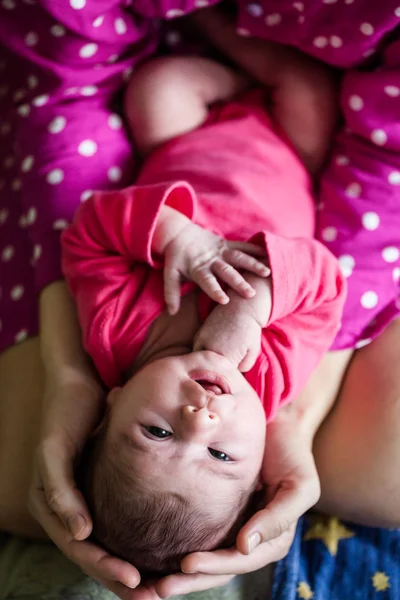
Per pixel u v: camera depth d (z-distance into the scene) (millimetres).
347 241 998
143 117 1051
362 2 900
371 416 944
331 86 1052
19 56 1105
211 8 1089
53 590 875
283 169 1023
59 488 772
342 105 1019
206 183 977
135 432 750
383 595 888
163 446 738
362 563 923
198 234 865
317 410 945
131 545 740
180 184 868
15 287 1074
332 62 1002
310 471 839
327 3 920
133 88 1060
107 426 802
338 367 980
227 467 746
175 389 762
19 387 1011
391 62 957
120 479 745
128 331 869
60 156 1051
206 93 1081
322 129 1055
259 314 824
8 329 1058
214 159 1004
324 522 970
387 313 999
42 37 1012
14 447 965
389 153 995
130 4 1007
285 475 836
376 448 923
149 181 1019
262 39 1070
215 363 793
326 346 908
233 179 968
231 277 827
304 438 899
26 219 1072
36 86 1088
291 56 1061
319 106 1048
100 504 757
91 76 1060
